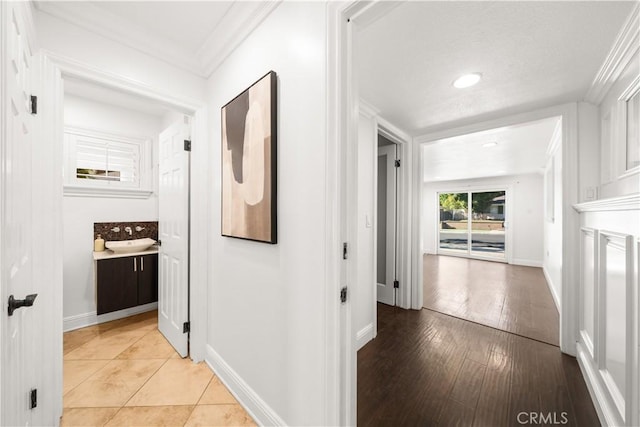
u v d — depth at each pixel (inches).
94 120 106.6
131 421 56.2
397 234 126.0
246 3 53.2
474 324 106.2
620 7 44.0
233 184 61.6
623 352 48.8
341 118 39.8
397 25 49.7
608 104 70.6
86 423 55.6
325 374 40.6
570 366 76.0
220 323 70.2
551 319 111.4
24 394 43.8
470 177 250.7
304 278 44.5
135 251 108.4
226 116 64.3
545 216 196.7
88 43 57.8
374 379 71.0
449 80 70.0
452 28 50.5
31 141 48.0
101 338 92.1
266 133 50.5
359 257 90.4
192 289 77.6
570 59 59.5
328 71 39.8
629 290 46.4
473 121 100.1
